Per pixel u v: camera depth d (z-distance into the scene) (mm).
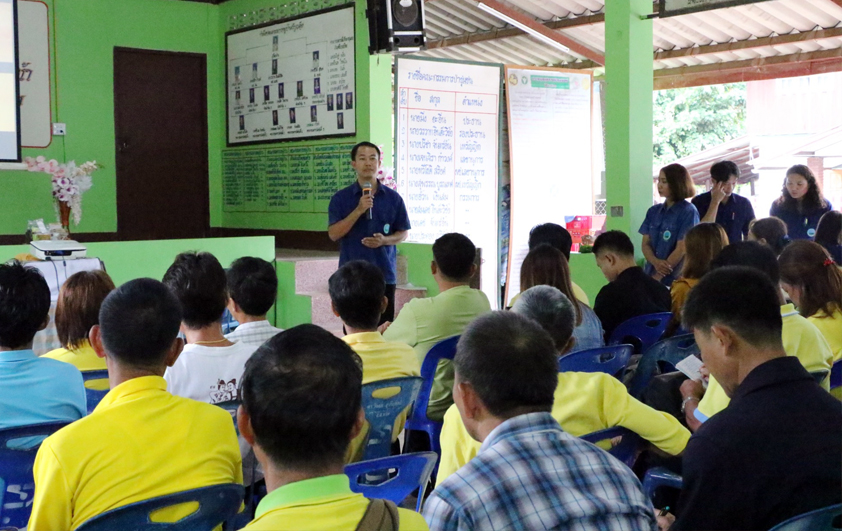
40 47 7812
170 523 1638
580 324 3113
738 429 1633
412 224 6977
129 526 1592
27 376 2213
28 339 2279
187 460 1734
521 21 8766
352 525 1135
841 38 8039
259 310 2793
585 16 8891
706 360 1818
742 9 7977
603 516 1344
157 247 5875
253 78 8430
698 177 13406
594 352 2775
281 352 1196
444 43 10297
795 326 2451
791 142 13000
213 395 2377
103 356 1959
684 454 1714
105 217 8328
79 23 8047
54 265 4520
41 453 1677
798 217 5840
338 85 7453
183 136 8781
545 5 8891
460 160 7172
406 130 6895
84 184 6891
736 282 1768
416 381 2568
